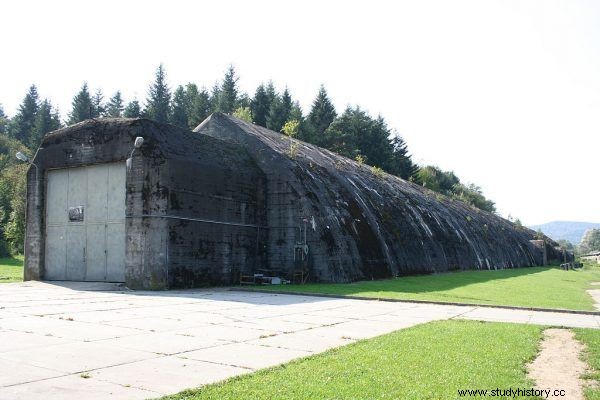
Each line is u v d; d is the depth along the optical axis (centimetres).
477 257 5316
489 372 791
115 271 2569
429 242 4306
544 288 2900
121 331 1145
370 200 3828
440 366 818
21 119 12950
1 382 712
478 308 1812
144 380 736
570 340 1136
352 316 1505
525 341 1070
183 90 10456
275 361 870
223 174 2739
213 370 802
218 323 1303
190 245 2508
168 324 1267
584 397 693
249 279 2808
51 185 2839
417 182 9438
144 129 2480
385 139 9000
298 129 7856
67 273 2727
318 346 1010
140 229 2380
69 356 879
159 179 2411
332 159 4284
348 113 9225
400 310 1695
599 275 5584
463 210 6531
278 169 3028
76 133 2722
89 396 655
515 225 9012
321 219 2969
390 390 679
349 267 2966
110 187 2623
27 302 1723
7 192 7412
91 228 2667
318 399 636
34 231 2833
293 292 2248
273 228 2998
